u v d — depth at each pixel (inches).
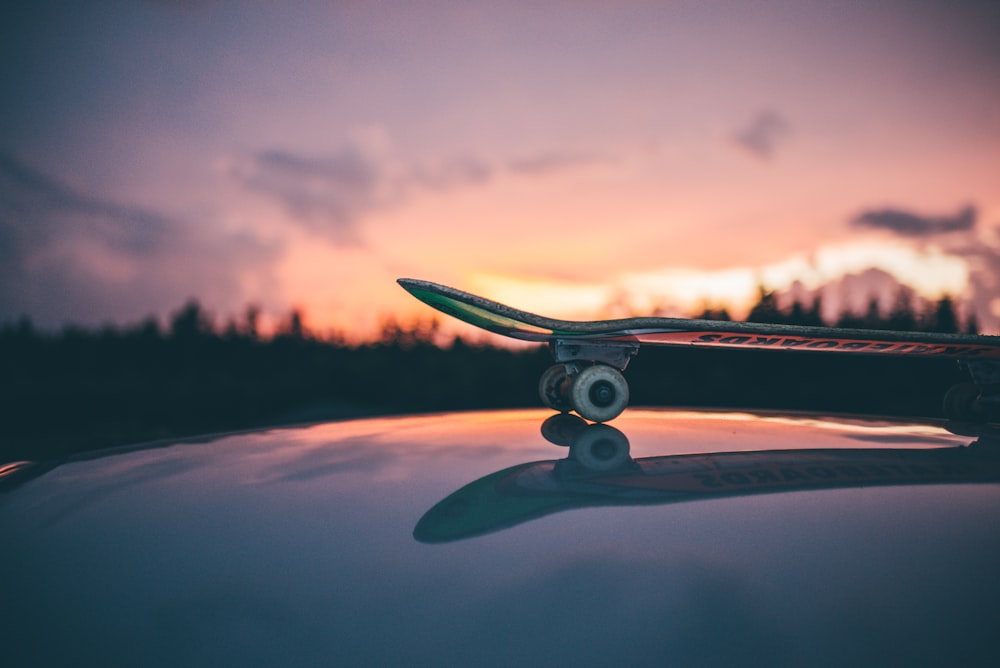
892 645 4.8
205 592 5.7
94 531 7.4
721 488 9.5
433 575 6.1
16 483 9.8
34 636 4.9
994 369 25.0
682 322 23.7
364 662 4.6
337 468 11.1
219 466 11.2
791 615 5.2
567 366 24.8
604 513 8.2
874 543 7.0
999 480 10.1
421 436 15.1
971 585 5.9
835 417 20.4
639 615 5.3
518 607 5.4
